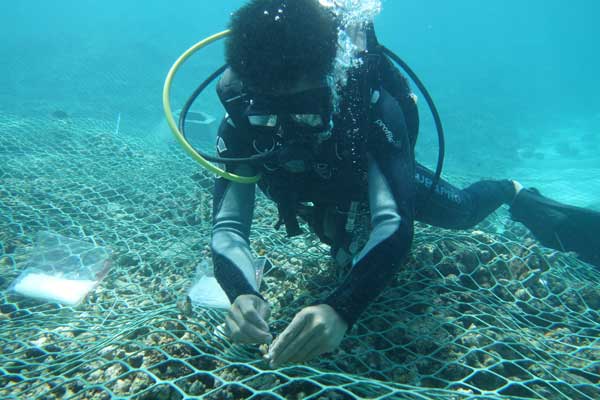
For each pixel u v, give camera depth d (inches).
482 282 80.6
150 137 287.0
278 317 66.7
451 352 59.2
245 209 61.2
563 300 78.9
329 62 42.9
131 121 458.0
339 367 55.8
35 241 101.3
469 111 741.9
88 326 67.9
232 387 49.0
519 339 62.9
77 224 112.8
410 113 63.4
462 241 90.0
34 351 60.5
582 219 91.0
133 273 90.0
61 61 747.4
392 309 67.6
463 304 70.2
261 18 42.9
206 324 62.5
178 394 48.4
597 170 354.0
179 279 85.0
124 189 140.3
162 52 794.2
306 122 48.0
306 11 42.9
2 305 76.1
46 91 597.0
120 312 73.7
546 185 259.3
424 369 56.7
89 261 88.7
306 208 67.4
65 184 143.2
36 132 205.5
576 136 684.1
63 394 51.2
